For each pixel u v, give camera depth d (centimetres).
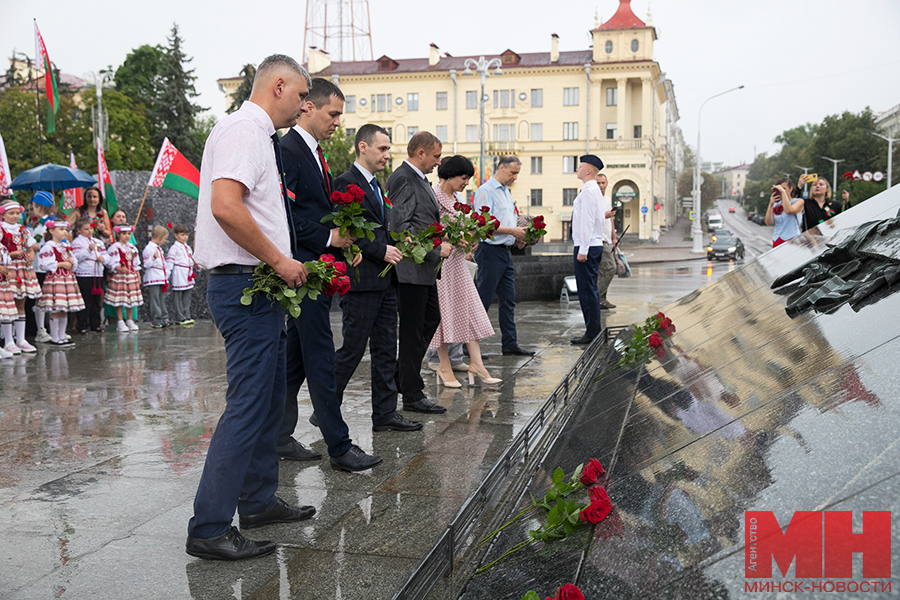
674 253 3897
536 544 188
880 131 6519
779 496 148
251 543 260
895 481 131
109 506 309
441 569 195
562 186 5278
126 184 1147
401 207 459
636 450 228
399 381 494
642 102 5119
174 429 442
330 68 5775
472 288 560
